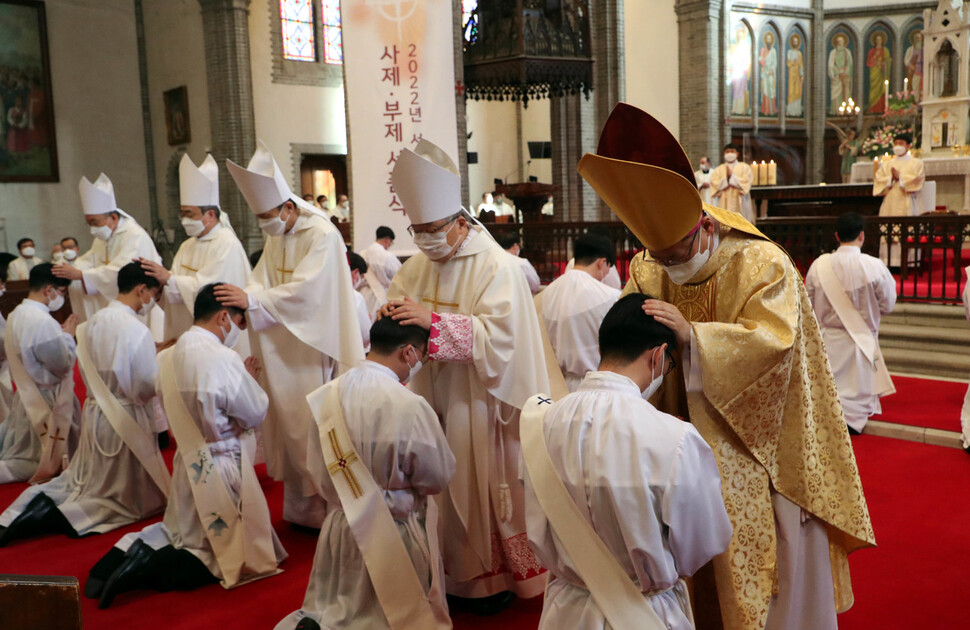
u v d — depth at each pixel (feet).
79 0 60.08
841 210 38.52
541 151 56.24
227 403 11.61
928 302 24.61
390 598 9.22
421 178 10.31
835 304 18.39
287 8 58.85
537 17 35.78
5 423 17.61
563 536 6.28
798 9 63.46
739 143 60.39
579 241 13.91
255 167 14.60
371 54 30.94
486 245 10.98
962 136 36.88
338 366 14.39
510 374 10.48
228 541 11.88
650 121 7.62
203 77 58.18
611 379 6.45
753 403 7.70
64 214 59.93
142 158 63.93
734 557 7.88
